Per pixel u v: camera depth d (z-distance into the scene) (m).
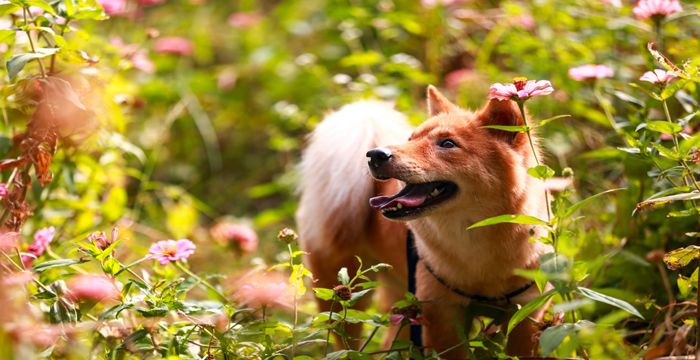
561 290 3.50
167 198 8.67
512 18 7.49
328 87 8.80
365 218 5.39
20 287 3.93
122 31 8.90
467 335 4.56
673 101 5.41
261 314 4.96
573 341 3.44
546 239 3.78
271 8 12.16
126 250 6.24
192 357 4.05
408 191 4.51
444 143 4.45
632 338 4.87
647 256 4.89
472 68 8.38
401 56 7.88
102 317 3.83
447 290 4.64
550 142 6.21
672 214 4.14
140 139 9.08
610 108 5.83
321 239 5.44
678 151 4.01
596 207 6.02
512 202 4.44
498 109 4.54
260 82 10.23
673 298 4.80
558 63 6.60
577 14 7.08
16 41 5.02
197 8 10.97
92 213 5.97
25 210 4.61
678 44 5.78
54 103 4.49
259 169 9.69
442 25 8.22
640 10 5.09
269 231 8.17
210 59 11.08
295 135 9.70
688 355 4.05
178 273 5.35
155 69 9.61
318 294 3.98
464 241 4.48
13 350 3.01
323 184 5.44
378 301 5.97
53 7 4.66
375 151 4.35
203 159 9.98
